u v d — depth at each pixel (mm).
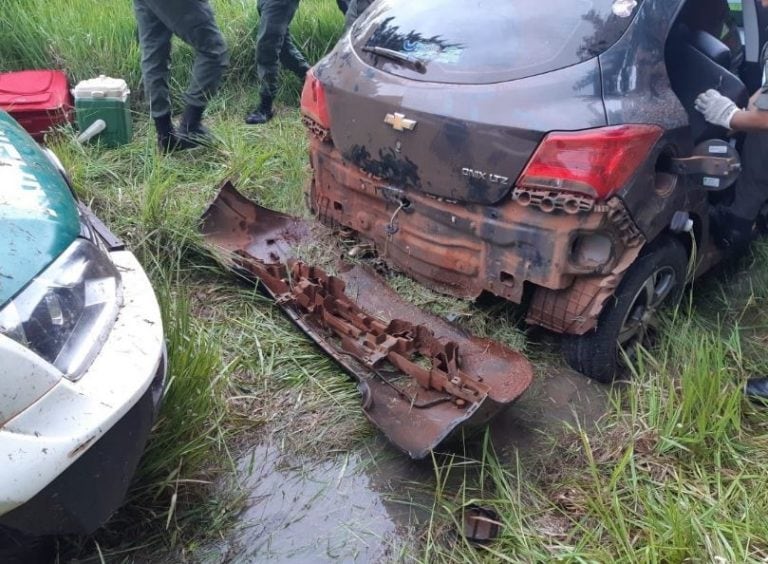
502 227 2775
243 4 6391
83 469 1895
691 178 2939
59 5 6262
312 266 3342
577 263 2719
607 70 2723
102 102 4672
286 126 5367
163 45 4621
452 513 2402
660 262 2984
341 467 2656
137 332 2146
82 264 2150
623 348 3066
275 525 2430
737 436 2701
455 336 3062
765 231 3912
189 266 3617
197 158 4762
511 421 2852
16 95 4758
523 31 2848
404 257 3205
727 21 3604
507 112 2678
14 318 1900
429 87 2854
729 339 3191
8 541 2168
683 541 2205
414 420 2686
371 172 3141
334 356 2992
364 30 3283
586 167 2574
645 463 2604
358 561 2314
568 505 2477
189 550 2326
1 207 2131
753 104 2844
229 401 2887
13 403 1804
